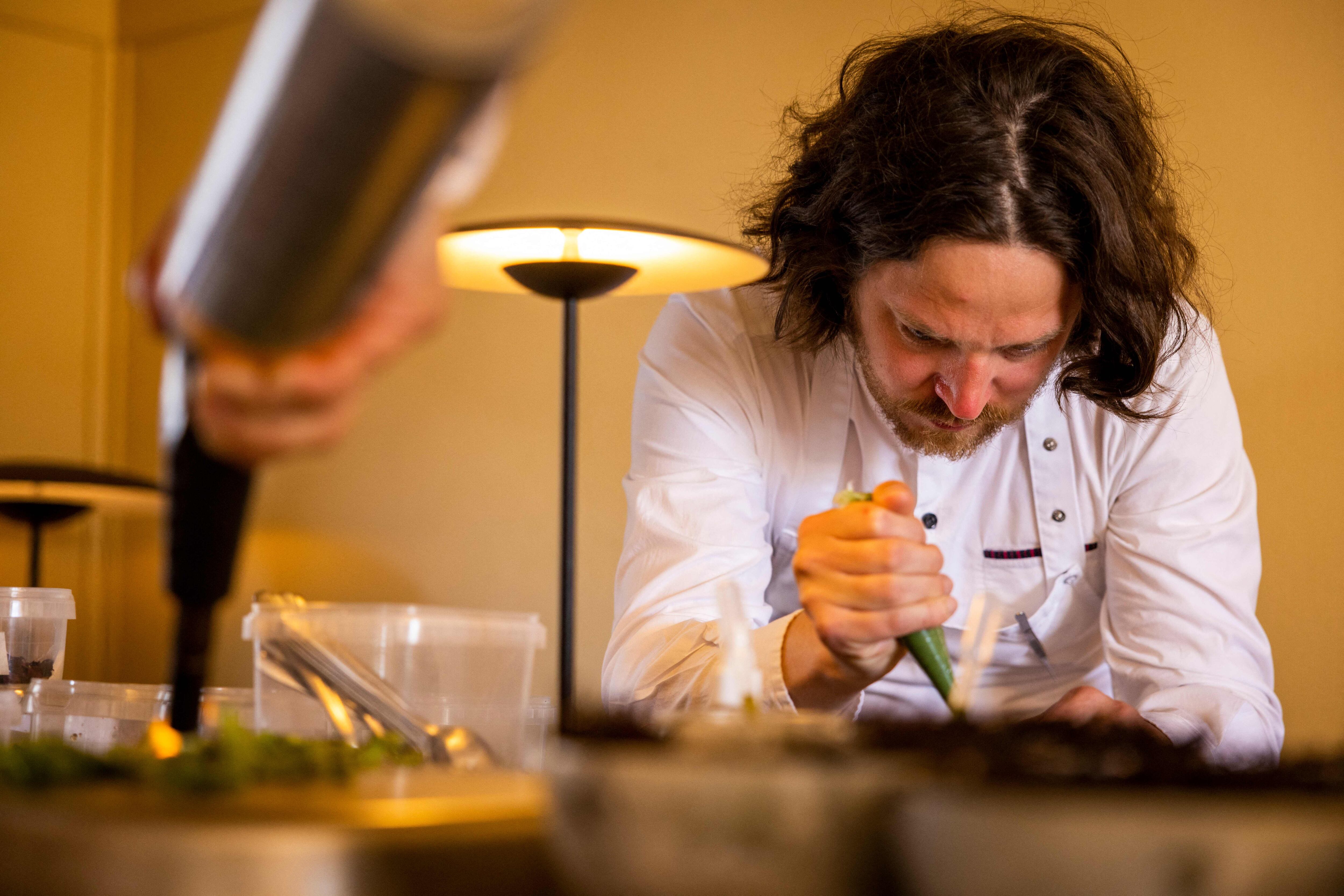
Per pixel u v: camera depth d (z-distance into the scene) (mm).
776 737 408
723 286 1426
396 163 260
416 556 3758
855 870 340
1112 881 304
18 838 409
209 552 427
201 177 303
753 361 1611
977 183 1181
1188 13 2709
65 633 1256
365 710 744
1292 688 2574
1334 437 2559
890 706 1654
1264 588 2609
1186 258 1615
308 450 375
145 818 395
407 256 347
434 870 398
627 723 445
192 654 461
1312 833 300
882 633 989
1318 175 2584
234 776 446
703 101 3371
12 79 4285
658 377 1615
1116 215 1250
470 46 226
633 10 3496
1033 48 1349
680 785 345
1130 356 1375
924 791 327
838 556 1013
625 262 1362
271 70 252
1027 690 1682
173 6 4324
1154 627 1498
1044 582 1611
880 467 1606
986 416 1336
